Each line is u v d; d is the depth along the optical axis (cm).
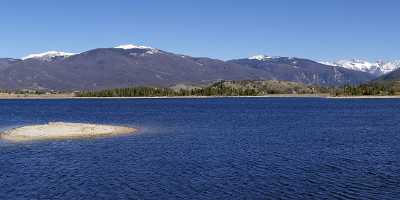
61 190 4159
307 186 4272
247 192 4069
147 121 13750
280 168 5194
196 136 8888
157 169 5150
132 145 7325
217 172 4962
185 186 4300
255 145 7412
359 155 6203
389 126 11494
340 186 4262
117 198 3881
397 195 3934
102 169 5156
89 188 4234
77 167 5294
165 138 8425
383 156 6100
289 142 7862
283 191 4091
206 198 3878
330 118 15012
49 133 8625
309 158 5947
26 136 8281
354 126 11556
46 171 5041
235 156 6144
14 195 3981
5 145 7212
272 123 12775
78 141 7775
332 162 5609
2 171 5044
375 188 4184
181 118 15225
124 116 16688
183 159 5888
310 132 9881
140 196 3947
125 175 4816
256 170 5078
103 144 7412
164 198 3878
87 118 15762
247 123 12762
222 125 12006
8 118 16050
